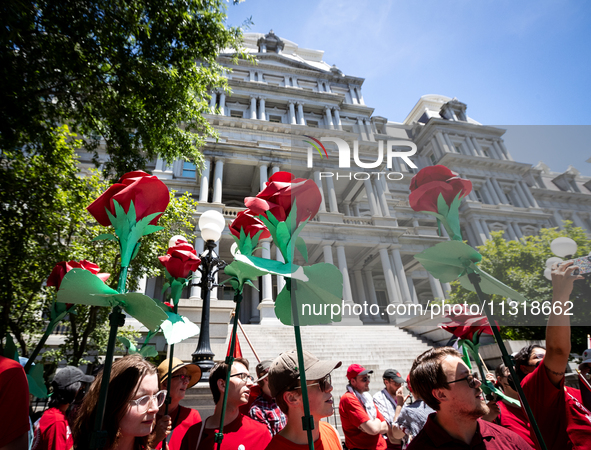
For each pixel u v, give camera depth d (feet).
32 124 19.99
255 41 112.16
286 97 76.79
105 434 3.49
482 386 5.68
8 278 26.91
